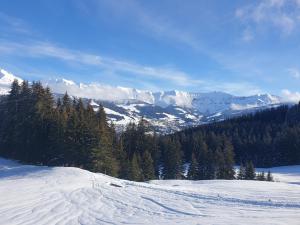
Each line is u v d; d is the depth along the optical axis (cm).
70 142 5850
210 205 2258
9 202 2195
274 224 1658
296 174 9250
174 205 2269
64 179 3444
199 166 8400
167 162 7806
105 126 6438
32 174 3928
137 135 7925
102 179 3641
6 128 6725
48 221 1767
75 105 6969
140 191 2895
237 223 1681
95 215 1944
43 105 6406
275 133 13625
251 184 4141
